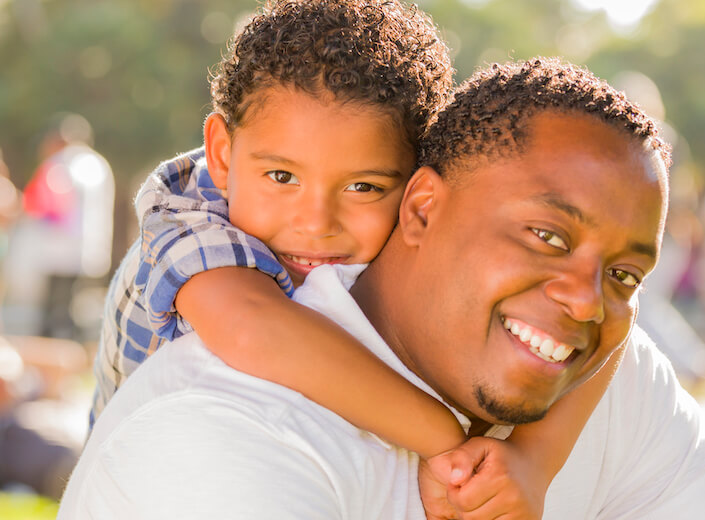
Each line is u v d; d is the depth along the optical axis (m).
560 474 1.85
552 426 1.77
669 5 32.38
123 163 23.33
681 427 2.04
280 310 1.61
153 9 24.38
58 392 6.39
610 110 1.62
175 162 2.15
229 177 1.99
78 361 8.30
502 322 1.62
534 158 1.60
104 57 22.98
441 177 1.69
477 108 1.68
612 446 1.94
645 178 1.60
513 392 1.60
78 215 9.73
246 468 1.43
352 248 1.92
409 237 1.71
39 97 23.09
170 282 1.72
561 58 1.83
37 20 24.06
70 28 22.84
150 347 2.07
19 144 24.02
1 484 5.03
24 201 9.70
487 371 1.61
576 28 31.39
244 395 1.50
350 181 1.89
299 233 1.89
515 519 1.63
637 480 2.00
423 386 1.69
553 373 1.60
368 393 1.57
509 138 1.62
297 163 1.86
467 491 1.61
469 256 1.61
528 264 1.57
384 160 1.88
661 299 7.82
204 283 1.69
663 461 2.01
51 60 22.95
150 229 1.89
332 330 1.61
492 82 1.71
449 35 25.58
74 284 10.07
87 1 24.58
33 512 4.53
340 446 1.52
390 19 1.95
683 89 31.42
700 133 30.75
